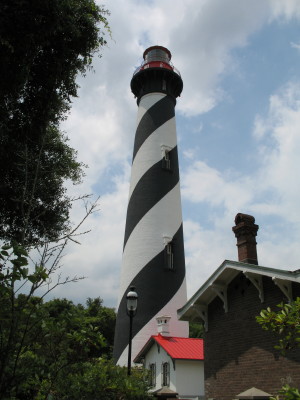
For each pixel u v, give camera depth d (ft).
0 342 16.05
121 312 80.89
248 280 45.01
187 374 65.57
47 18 26.30
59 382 23.66
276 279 38.11
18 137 32.12
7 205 35.91
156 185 89.56
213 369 47.14
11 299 15.24
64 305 120.98
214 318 49.32
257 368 40.73
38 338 19.72
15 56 26.05
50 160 41.88
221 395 44.83
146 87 103.96
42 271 15.31
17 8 24.31
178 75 104.94
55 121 38.52
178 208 91.09
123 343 77.00
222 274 46.62
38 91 32.22
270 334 40.16
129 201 92.17
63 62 32.86
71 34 31.27
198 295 49.34
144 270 80.94
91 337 21.58
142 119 99.71
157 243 83.76
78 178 45.70
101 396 28.12
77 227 20.11
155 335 74.13
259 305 42.50
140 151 95.35
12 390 16.07
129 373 39.86
